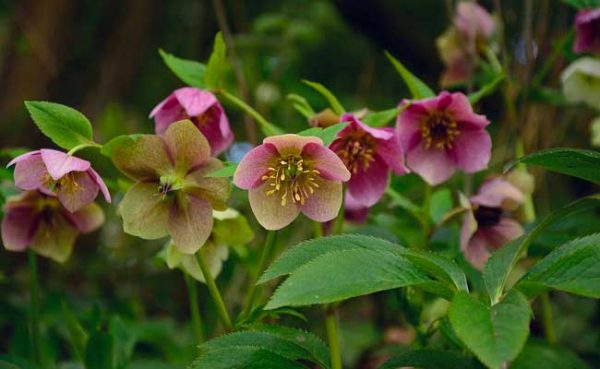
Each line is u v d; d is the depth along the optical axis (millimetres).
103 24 1829
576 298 1102
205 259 762
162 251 784
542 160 626
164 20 1924
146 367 898
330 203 662
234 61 1024
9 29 1650
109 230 1319
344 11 1572
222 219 750
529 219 866
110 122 1359
